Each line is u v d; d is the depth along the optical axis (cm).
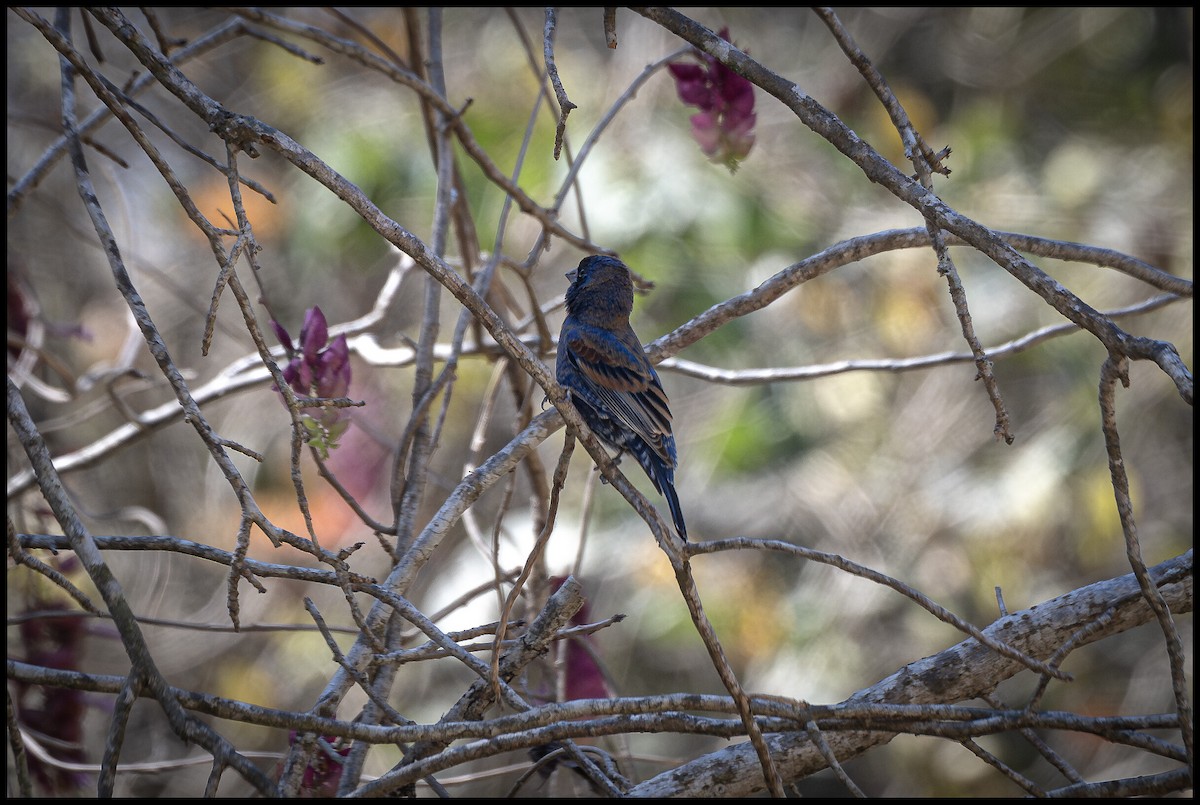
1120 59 1647
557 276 1576
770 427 1499
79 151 575
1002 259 455
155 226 1625
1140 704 1459
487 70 1520
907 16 1652
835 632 1438
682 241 1409
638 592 1448
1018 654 463
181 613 1496
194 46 773
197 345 1591
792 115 1549
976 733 482
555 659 792
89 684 489
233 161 474
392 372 1478
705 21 1662
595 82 1511
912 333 1474
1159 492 1493
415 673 1509
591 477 781
